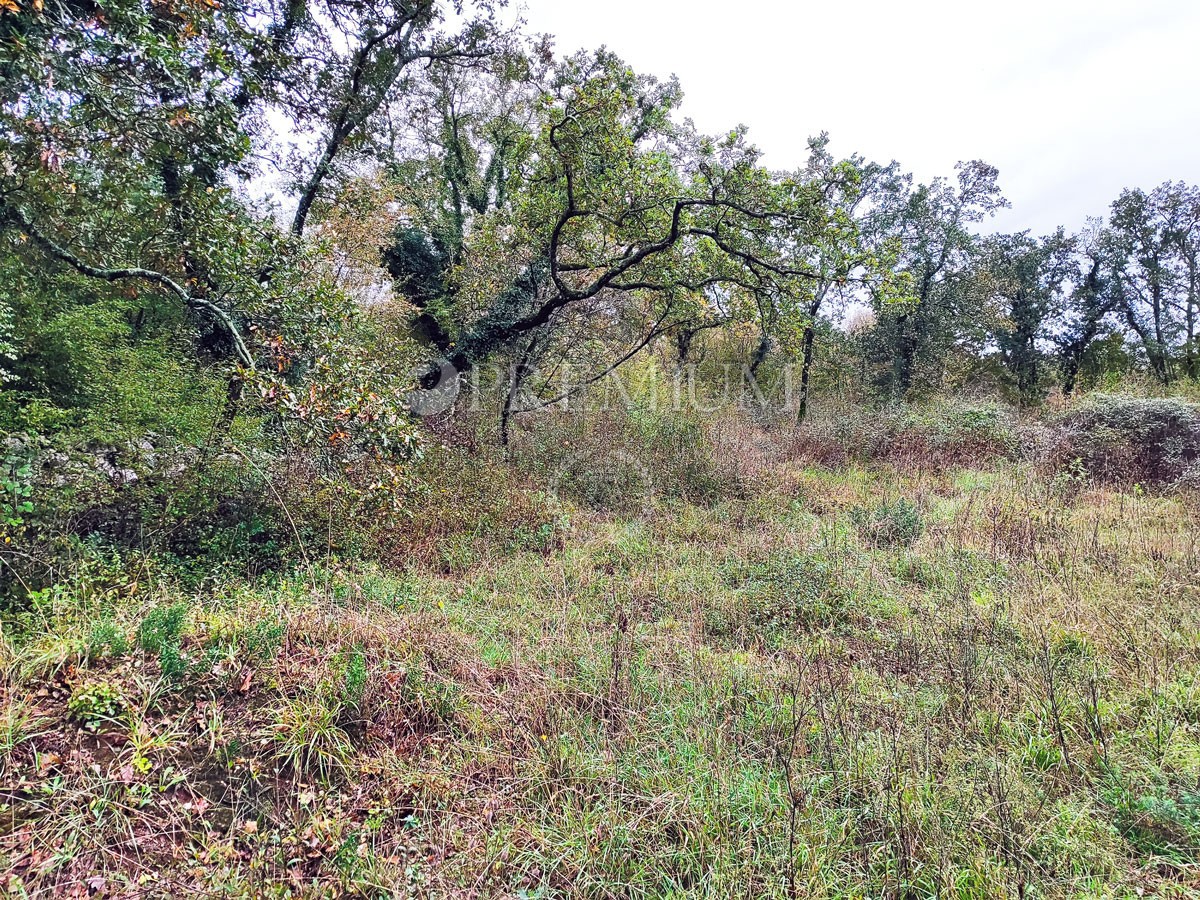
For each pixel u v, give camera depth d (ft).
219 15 17.58
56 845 6.94
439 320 43.65
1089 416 33.76
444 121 46.60
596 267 30.86
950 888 7.35
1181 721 10.53
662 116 37.55
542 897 7.27
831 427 40.81
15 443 15.21
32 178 14.26
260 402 17.28
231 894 6.73
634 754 9.72
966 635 13.83
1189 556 17.52
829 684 11.86
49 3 13.37
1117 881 7.52
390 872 7.41
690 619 15.44
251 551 17.60
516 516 22.38
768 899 7.23
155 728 8.84
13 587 12.96
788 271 26.09
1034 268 68.39
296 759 8.80
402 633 12.64
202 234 17.37
